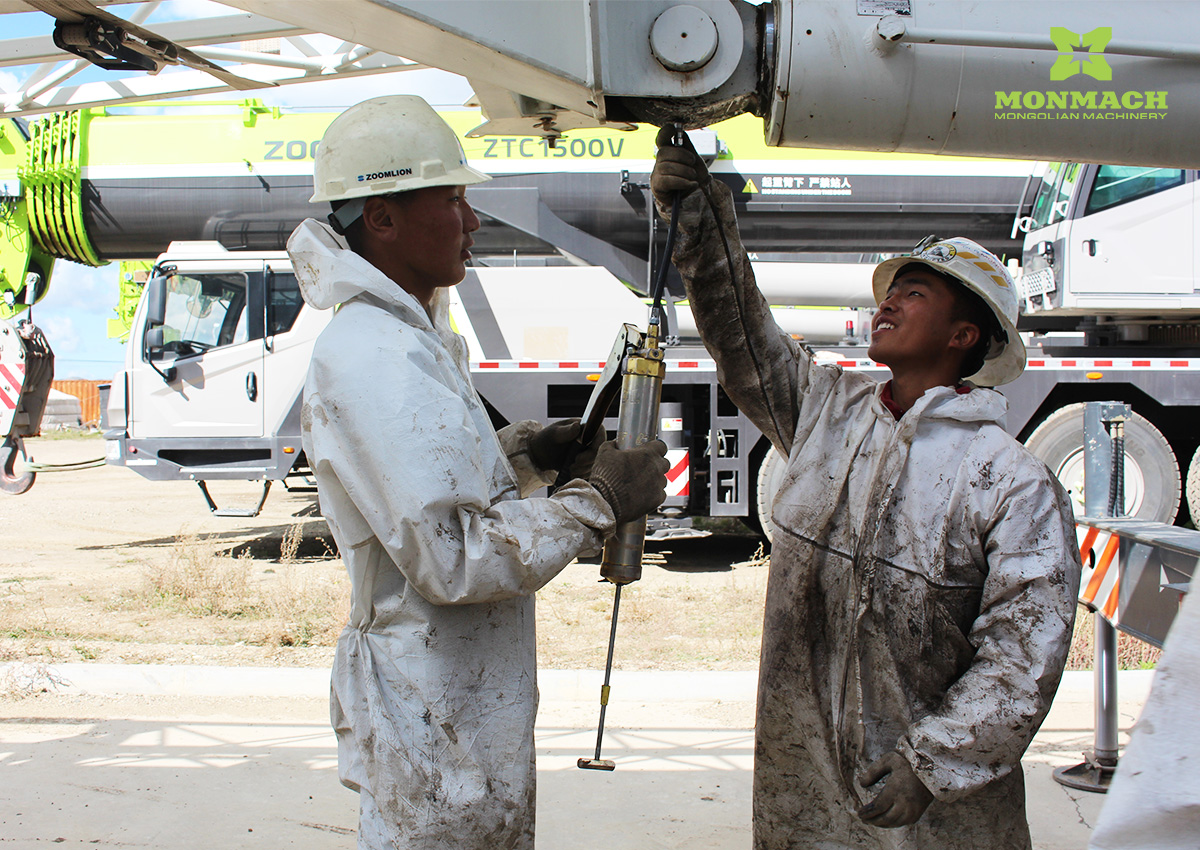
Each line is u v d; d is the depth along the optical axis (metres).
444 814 1.56
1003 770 1.56
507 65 1.80
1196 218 7.21
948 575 1.68
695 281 1.93
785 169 8.07
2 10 2.66
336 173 1.67
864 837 1.75
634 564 1.79
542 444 2.02
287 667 4.64
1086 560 3.11
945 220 8.15
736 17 1.75
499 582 1.48
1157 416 8.01
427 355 1.57
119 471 18.34
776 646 1.85
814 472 1.84
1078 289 7.30
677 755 3.68
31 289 8.80
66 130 8.34
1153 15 1.78
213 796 3.26
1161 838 0.97
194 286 7.83
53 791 3.28
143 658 4.90
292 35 3.67
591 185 8.00
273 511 11.66
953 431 1.73
